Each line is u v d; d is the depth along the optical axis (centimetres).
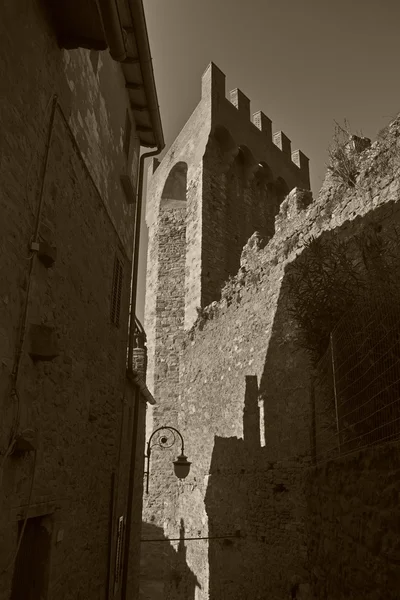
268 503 1063
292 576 930
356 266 756
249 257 1406
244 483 1188
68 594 580
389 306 445
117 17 493
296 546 940
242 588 1113
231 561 1183
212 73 2320
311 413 908
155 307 2189
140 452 1225
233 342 1378
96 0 475
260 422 1155
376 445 427
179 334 2089
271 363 1139
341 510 501
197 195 2194
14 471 425
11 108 414
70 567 588
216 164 2267
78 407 629
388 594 362
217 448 1377
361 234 796
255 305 1278
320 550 598
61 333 556
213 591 1255
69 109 579
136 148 1063
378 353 464
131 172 1004
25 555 493
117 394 864
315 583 620
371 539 400
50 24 505
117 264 866
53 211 525
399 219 768
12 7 414
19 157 432
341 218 948
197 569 1380
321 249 756
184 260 2259
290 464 1003
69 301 586
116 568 866
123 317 923
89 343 682
